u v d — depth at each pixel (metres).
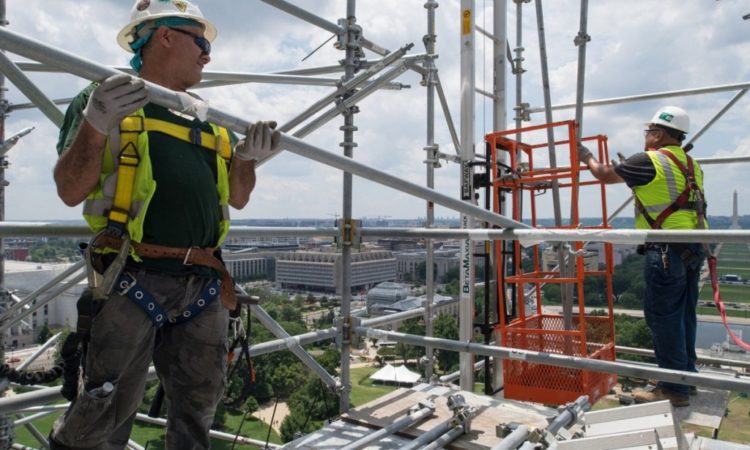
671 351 3.87
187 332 1.97
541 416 3.45
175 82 2.02
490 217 3.31
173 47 1.98
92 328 1.75
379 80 4.07
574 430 3.08
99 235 1.75
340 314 3.98
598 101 6.16
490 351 3.60
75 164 1.61
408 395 3.86
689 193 3.84
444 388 4.02
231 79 4.39
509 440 2.84
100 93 1.50
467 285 4.96
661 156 3.92
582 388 3.95
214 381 2.01
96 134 1.57
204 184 1.92
